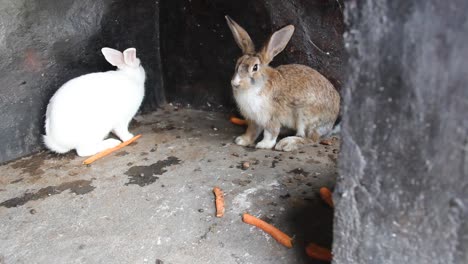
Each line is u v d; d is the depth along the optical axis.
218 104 1.52
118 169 1.20
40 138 1.30
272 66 1.39
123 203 1.06
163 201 1.06
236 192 1.08
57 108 1.19
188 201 1.06
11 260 0.90
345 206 0.72
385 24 0.61
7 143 1.24
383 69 0.63
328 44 1.29
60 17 1.25
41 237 0.96
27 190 1.12
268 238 0.94
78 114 1.20
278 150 1.29
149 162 1.23
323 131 1.32
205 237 0.95
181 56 1.50
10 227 0.99
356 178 0.70
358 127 0.68
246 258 0.89
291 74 1.26
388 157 0.67
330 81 1.34
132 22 1.42
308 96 1.26
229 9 1.37
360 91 0.66
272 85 1.23
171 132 1.40
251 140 1.32
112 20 1.36
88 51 1.33
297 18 1.30
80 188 1.12
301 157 1.24
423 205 0.66
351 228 0.73
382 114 0.65
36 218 1.01
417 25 0.59
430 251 0.68
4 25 1.15
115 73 1.28
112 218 1.01
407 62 0.61
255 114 1.26
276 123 1.29
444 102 0.60
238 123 1.45
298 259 0.88
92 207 1.05
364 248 0.73
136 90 1.30
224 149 1.29
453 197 0.63
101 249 0.92
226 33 1.41
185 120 1.49
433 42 0.59
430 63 0.60
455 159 0.62
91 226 0.99
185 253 0.91
